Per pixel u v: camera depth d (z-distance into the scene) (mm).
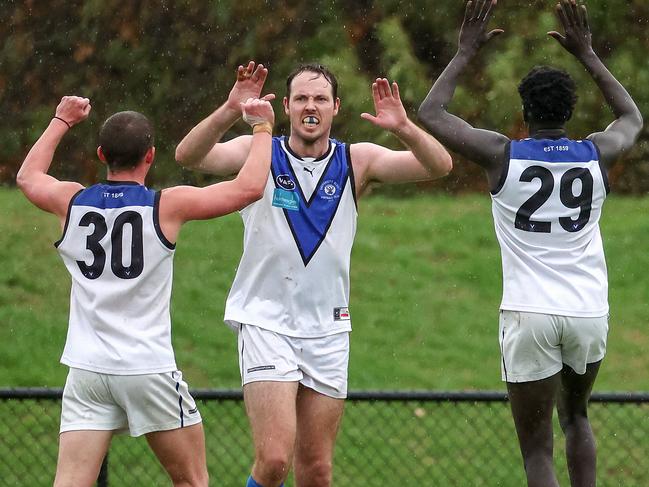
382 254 48688
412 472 29719
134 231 19109
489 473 31250
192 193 19328
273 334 21078
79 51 74062
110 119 19688
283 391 20766
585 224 20203
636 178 68375
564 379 20812
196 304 42312
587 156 20234
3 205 51188
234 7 73250
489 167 20359
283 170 21328
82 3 74812
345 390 21672
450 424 33969
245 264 21453
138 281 19078
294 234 21188
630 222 53531
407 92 69062
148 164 19906
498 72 67938
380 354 39906
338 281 21516
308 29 72375
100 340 19094
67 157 71250
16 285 42688
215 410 34125
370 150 21906
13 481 29812
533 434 20453
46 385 35875
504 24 70375
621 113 21188
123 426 19562
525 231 20109
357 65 71188
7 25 75062
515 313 20016
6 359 37250
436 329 42250
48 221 49094
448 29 72250
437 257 48875
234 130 67125
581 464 21016
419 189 66312
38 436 32031
